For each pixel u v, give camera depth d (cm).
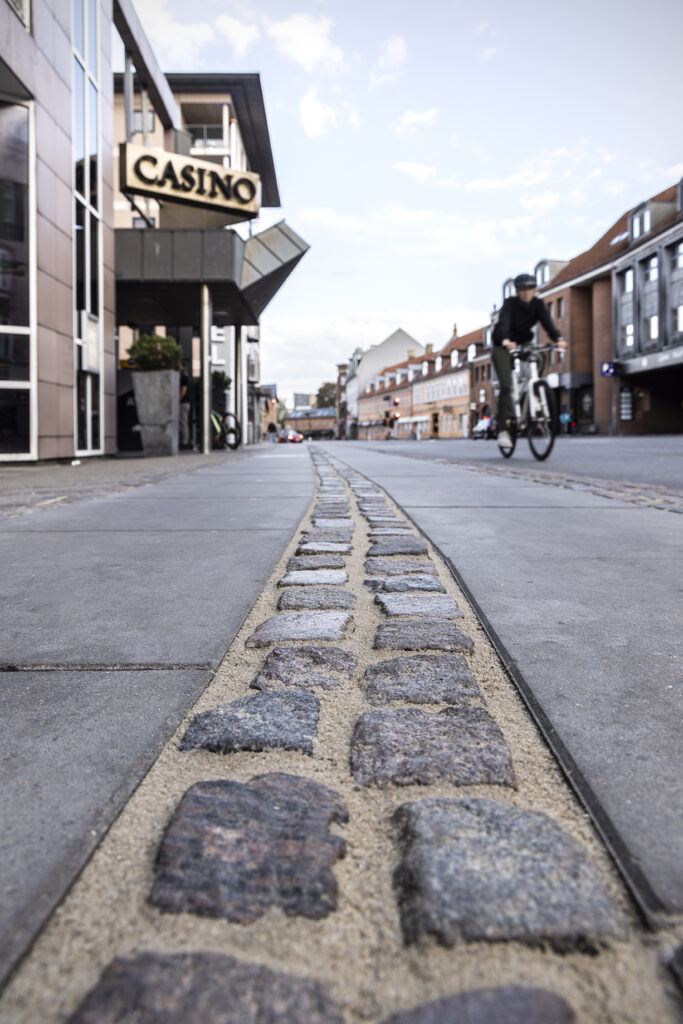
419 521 412
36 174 1179
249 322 2381
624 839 92
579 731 127
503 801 104
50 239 1241
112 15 1642
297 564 294
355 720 134
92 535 373
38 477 877
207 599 233
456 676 155
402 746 120
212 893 82
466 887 81
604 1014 66
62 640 188
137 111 2855
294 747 121
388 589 247
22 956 73
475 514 444
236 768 115
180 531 385
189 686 154
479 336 7625
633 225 4350
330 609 220
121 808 102
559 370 5084
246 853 89
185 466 1127
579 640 183
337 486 684
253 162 3650
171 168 1698
